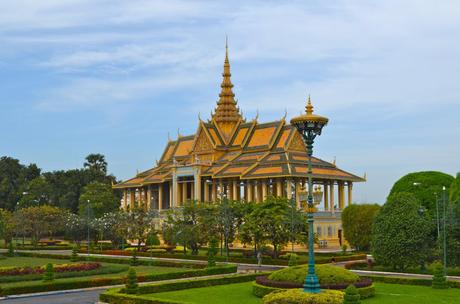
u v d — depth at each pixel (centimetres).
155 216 10912
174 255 8875
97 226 11088
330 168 12219
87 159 18700
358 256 8381
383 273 6500
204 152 13725
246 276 5800
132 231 9994
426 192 9112
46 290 5097
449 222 6397
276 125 12912
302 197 4084
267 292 4544
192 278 5859
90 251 10238
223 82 14488
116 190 18075
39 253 9750
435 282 5116
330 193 12019
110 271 6481
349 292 3434
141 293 4794
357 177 12388
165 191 14812
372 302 4272
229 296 4666
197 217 9075
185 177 13325
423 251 6406
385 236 6531
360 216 9581
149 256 9300
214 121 14012
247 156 12769
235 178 12450
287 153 11988
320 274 4594
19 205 16375
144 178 14738
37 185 17175
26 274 5888
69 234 11800
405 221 6450
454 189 7706
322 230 11262
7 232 11388
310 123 3988
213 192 12875
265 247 8581
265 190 11756
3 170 18738
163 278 5938
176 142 15600
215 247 8400
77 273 6094
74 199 17075
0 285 5272
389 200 6706
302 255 8819
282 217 7862
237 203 8894
